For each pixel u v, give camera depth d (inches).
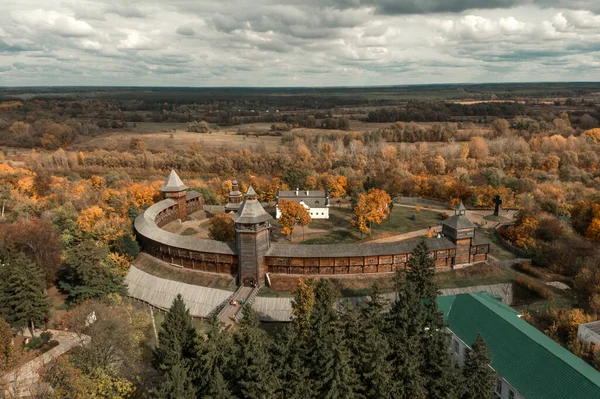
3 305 2972.4
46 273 3735.2
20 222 4256.9
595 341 2407.7
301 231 5191.9
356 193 5959.6
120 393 2252.7
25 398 2220.7
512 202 6053.2
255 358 1819.6
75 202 5423.2
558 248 4060.0
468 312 2706.7
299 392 1870.1
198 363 2094.0
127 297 3814.0
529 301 3410.4
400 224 5423.2
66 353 2792.8
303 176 7239.2
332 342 1910.7
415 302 2294.5
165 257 4170.8
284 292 3577.8
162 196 5935.0
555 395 1974.7
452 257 3838.6
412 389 1937.7
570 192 6077.8
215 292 3663.9
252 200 3649.1
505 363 2269.9
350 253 3673.7
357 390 1995.6
